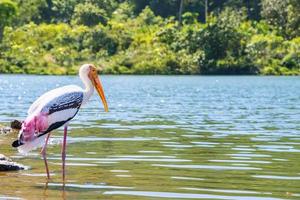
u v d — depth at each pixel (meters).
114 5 109.69
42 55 89.00
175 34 93.19
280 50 94.31
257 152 18.38
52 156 17.36
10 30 91.00
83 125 25.64
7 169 15.29
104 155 17.59
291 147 19.47
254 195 12.90
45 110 14.05
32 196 12.80
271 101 42.41
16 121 23.86
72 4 107.25
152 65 89.94
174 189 13.40
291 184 13.92
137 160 16.84
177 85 62.97
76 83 63.41
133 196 12.81
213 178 14.50
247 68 91.88
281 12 101.56
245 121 28.08
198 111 33.66
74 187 13.60
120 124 26.22
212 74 91.12
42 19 107.25
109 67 88.94
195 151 18.47
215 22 93.56
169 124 26.41
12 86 57.91
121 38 92.12
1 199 12.52
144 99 43.22
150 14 101.81
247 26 98.00
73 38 91.25
